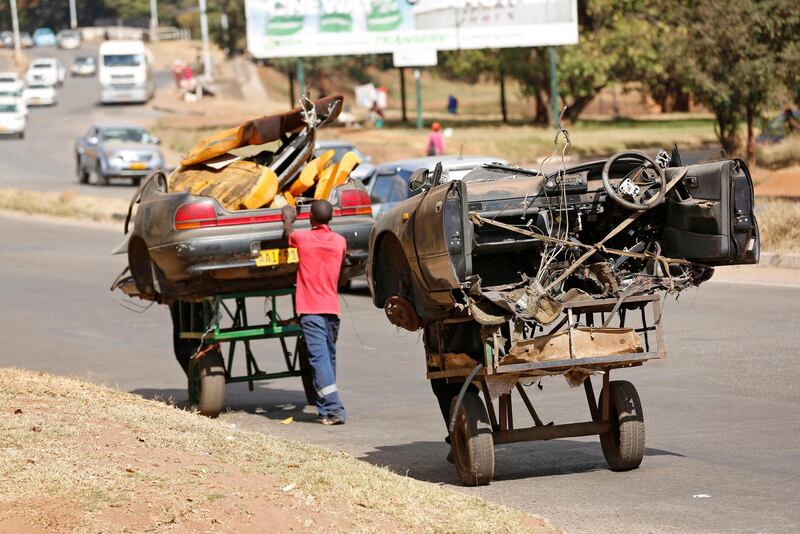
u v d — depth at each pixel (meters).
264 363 18.59
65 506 7.88
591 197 10.48
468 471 10.29
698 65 40.91
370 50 65.62
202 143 15.04
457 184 9.68
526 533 8.28
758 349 16.45
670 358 16.25
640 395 14.15
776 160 46.12
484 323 9.58
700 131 76.25
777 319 18.78
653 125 87.31
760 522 8.86
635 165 10.55
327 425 13.56
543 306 9.69
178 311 15.73
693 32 40.28
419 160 24.19
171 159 64.38
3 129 77.19
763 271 24.50
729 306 20.30
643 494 9.85
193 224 13.98
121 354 19.41
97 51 157.75
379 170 24.98
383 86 139.50
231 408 15.12
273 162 15.05
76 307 24.84
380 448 12.24
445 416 11.20
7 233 39.31
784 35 39.44
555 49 74.62
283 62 96.44
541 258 10.52
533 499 9.80
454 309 10.25
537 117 86.12
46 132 81.88
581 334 9.87
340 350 18.89
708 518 9.02
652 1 75.06
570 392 14.68
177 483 8.56
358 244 14.93
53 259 32.69
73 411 10.92
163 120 85.25
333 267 13.64
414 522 8.24
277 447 10.30
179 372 17.67
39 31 171.75
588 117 103.19
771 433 11.87
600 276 10.05
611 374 15.54
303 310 13.56
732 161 10.21
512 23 65.50
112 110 96.44
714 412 12.99
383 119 88.19
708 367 15.48
